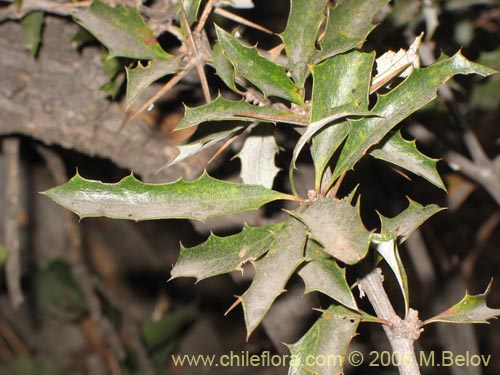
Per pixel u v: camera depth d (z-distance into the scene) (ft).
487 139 1.11
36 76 0.79
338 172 0.44
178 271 0.42
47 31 0.76
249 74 0.44
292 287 0.93
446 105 0.80
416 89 0.44
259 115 0.43
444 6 0.78
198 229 0.86
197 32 0.49
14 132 0.86
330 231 0.38
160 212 0.43
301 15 0.46
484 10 0.85
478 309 0.44
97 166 1.32
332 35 0.44
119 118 0.81
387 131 0.43
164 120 0.81
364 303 1.08
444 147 0.83
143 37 0.49
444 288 1.24
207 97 0.48
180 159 0.48
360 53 0.44
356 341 1.16
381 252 0.43
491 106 0.85
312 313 0.93
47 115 0.82
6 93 0.80
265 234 0.43
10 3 0.71
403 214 0.48
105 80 0.77
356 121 0.44
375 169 1.20
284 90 0.44
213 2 0.50
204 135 0.48
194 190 0.44
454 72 0.43
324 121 0.42
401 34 0.73
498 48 0.84
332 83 0.43
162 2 0.62
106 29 0.49
